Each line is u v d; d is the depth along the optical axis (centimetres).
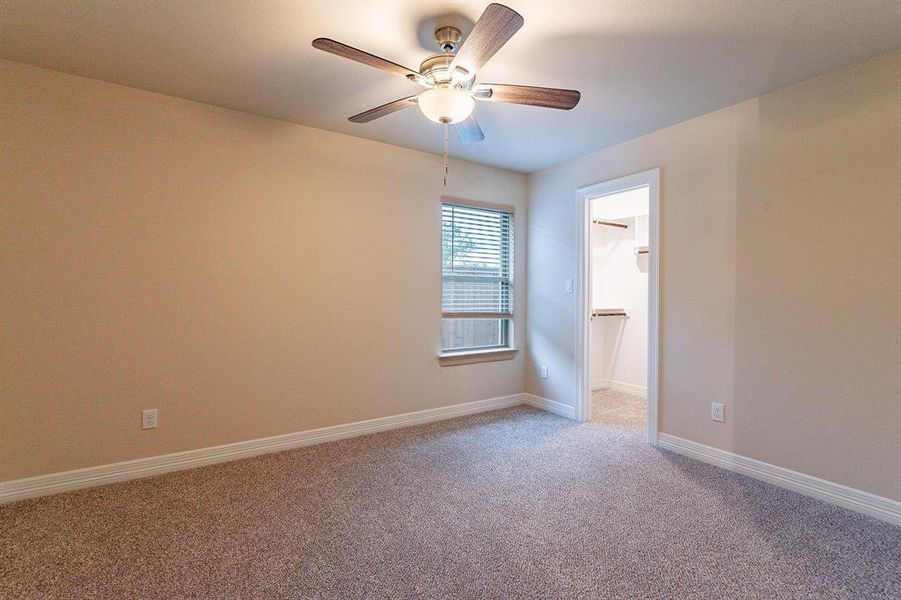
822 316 236
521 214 436
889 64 213
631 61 223
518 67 230
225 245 287
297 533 202
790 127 248
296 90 260
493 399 419
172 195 270
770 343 257
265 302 302
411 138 339
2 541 194
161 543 193
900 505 210
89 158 247
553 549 190
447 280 393
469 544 194
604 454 303
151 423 266
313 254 320
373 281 347
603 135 326
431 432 350
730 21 189
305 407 318
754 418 265
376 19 191
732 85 248
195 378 279
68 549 188
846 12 182
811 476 240
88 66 233
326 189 324
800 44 206
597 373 519
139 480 259
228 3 181
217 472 271
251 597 160
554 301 410
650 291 320
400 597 160
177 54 221
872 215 219
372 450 310
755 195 263
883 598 161
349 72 238
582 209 381
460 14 188
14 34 204
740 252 271
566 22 190
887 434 214
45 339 238
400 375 362
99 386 251
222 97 270
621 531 205
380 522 212
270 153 302
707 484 255
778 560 183
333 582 168
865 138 221
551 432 351
